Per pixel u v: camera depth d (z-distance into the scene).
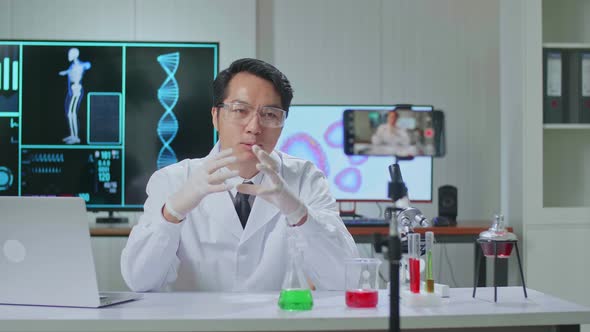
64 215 1.37
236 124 1.69
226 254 1.80
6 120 3.48
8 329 1.26
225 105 1.70
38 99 3.49
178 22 3.69
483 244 1.55
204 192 1.55
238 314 1.30
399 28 3.89
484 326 1.34
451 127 3.89
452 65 3.90
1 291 1.43
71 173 3.49
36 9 3.63
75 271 1.39
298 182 1.91
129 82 3.52
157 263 1.66
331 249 1.67
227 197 1.81
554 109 3.23
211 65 3.54
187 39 3.69
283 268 1.79
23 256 1.41
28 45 3.48
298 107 3.34
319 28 3.85
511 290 1.67
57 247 1.39
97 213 3.68
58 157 3.49
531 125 3.19
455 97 3.90
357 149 3.09
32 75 3.49
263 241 1.81
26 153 3.48
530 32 3.20
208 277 1.80
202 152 3.53
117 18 3.67
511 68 3.31
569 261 3.19
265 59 3.83
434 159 3.88
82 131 3.50
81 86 3.50
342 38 3.86
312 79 3.84
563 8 3.25
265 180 1.80
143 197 3.51
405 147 3.13
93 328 1.26
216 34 3.69
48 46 3.49
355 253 1.77
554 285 3.18
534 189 3.18
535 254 3.17
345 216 3.43
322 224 1.64
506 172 3.38
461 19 3.91
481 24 3.91
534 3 3.20
